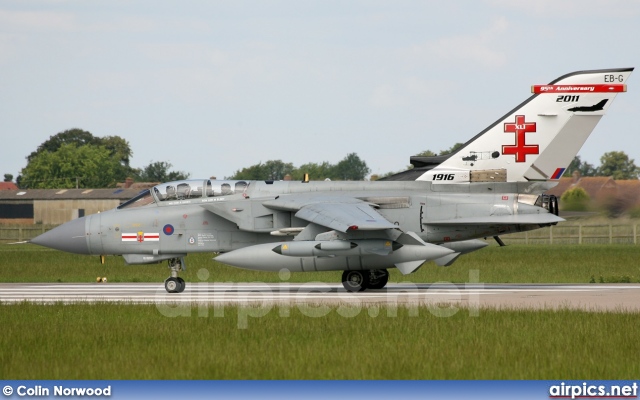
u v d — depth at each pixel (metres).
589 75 89.88
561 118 90.00
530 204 87.88
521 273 113.75
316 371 44.97
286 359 47.50
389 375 44.31
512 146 90.44
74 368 46.06
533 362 47.00
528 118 90.31
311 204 86.00
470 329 56.72
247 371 45.06
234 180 93.50
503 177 90.44
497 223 86.94
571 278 106.44
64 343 52.88
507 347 50.72
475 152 90.88
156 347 51.12
